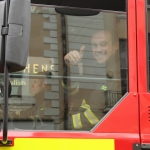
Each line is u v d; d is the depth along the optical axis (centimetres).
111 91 300
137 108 290
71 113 292
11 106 282
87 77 300
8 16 239
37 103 288
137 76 299
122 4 312
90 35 305
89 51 303
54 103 291
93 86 300
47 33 297
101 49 305
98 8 308
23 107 284
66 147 275
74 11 304
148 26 310
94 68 303
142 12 311
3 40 239
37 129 282
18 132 272
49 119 288
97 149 277
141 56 303
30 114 285
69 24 302
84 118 292
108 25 308
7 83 239
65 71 297
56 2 301
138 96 294
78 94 296
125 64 304
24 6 241
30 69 290
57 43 298
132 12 310
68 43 300
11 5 239
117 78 302
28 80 289
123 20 310
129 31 307
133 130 285
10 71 246
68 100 294
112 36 307
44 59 294
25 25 240
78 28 303
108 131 283
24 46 238
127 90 299
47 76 293
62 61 297
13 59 233
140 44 305
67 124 289
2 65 240
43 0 299
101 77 302
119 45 307
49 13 299
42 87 291
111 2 311
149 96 294
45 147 272
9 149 266
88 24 305
